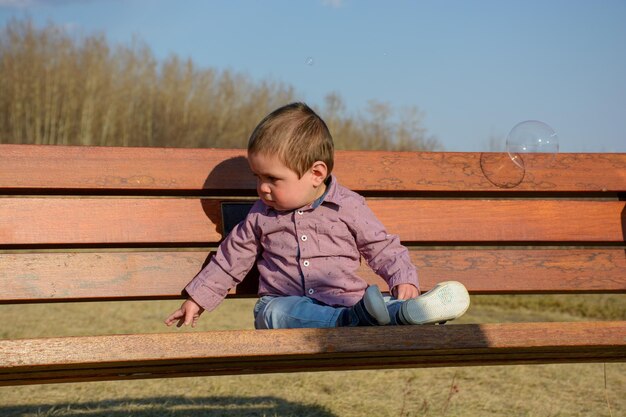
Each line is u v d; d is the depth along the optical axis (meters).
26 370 1.66
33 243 2.07
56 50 16.42
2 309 5.75
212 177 2.24
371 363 1.98
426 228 2.33
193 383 3.72
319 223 2.12
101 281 2.08
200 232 2.21
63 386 3.63
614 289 2.38
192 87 17.80
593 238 2.42
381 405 3.34
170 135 17.42
